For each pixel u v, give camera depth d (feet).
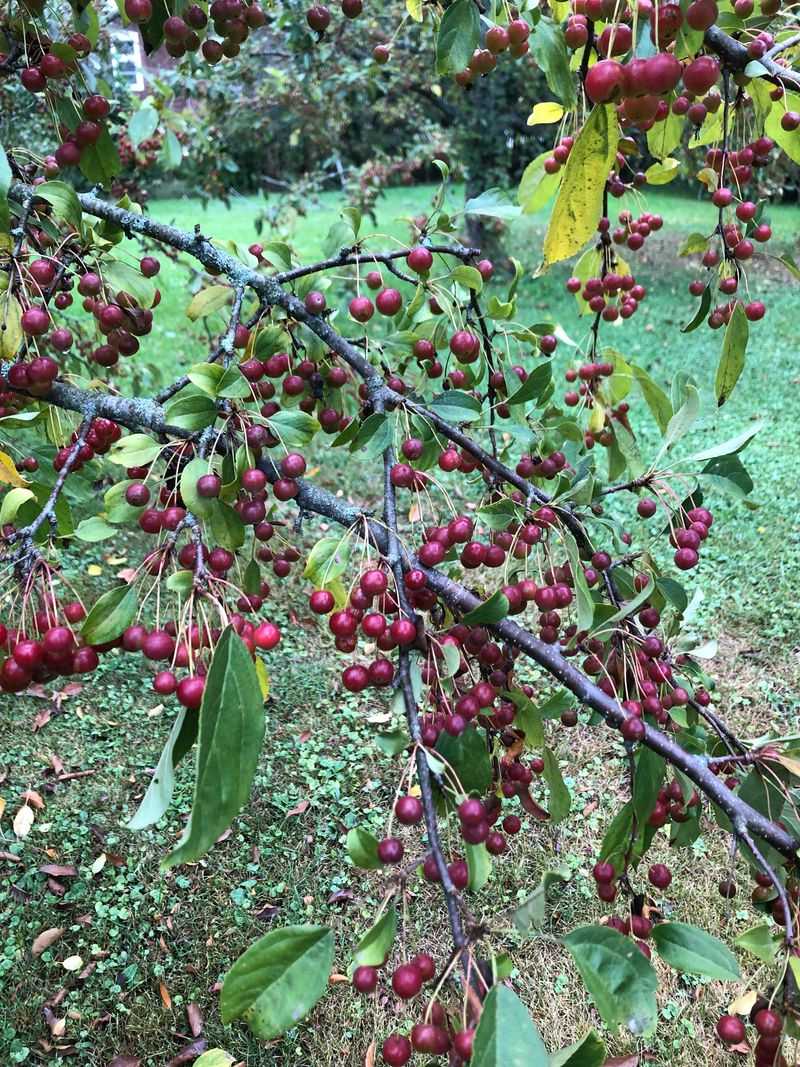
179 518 1.19
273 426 1.29
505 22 1.53
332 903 2.92
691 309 9.28
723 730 1.51
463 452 1.76
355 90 6.21
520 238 12.53
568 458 1.88
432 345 1.87
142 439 1.22
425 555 1.25
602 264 2.27
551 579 1.51
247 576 1.59
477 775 1.14
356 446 1.37
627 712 1.26
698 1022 2.54
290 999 0.89
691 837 1.59
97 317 1.66
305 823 3.22
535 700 3.73
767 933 1.11
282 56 6.02
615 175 2.06
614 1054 2.45
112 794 3.31
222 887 2.97
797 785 1.36
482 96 8.92
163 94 3.89
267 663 4.06
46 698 3.80
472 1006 0.86
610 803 3.29
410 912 2.83
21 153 1.92
